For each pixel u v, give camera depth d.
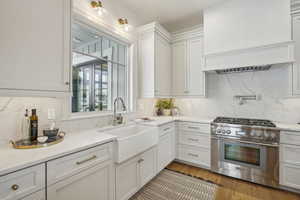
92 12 1.80
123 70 2.49
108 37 2.14
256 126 1.98
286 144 1.84
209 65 2.38
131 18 2.49
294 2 1.89
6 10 0.94
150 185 2.04
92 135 1.46
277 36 1.94
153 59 2.47
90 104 1.99
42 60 1.12
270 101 2.39
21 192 0.81
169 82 2.93
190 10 2.49
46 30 1.15
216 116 2.86
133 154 1.59
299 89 1.93
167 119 2.56
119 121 2.08
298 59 1.93
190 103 3.14
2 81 0.93
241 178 2.10
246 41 2.12
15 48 0.98
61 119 1.52
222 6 2.29
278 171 1.88
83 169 1.14
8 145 1.13
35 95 1.09
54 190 0.96
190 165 2.65
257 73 2.49
